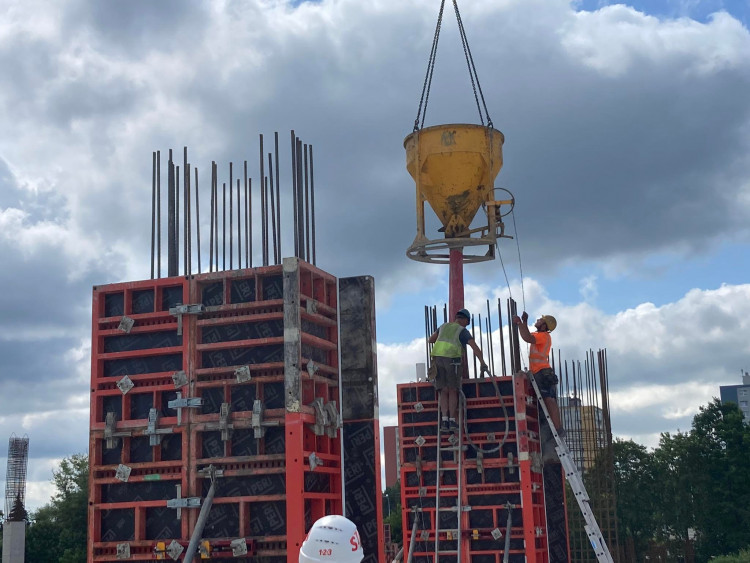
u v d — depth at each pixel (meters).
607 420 30.02
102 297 13.92
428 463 19.23
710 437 65.50
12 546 39.16
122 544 12.91
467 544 18.58
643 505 64.00
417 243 18.28
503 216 18.03
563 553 19.31
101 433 13.46
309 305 13.24
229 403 12.95
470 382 19.09
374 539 13.80
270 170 14.62
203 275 13.46
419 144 18.52
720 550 62.47
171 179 15.05
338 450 13.66
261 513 12.61
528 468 18.08
